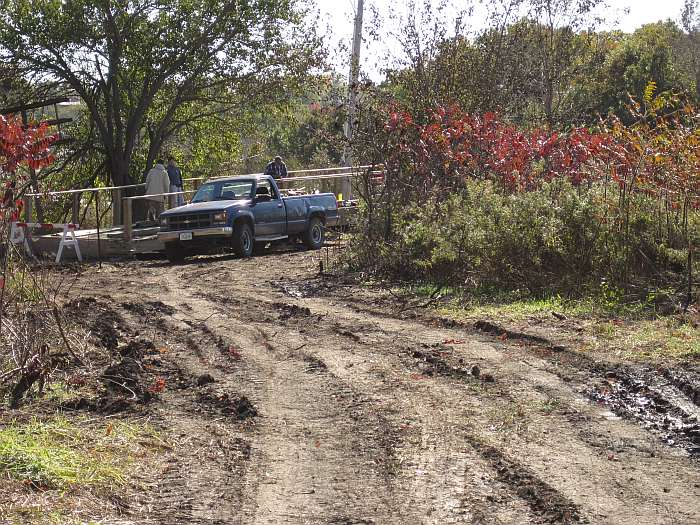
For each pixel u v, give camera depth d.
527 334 10.33
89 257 23.23
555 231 12.70
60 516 5.32
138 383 8.85
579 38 29.03
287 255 21.47
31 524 5.15
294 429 7.29
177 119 36.06
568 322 10.90
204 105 36.12
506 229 13.39
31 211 24.31
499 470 6.14
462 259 14.14
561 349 9.56
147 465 6.47
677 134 12.95
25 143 9.20
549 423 7.20
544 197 13.59
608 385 8.20
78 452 6.55
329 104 24.34
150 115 35.94
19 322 9.27
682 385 7.98
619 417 7.34
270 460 6.54
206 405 8.09
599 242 12.66
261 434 7.19
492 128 17.41
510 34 25.33
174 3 32.03
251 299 14.45
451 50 24.16
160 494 5.90
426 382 8.60
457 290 13.79
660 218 12.43
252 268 18.84
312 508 5.57
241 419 7.63
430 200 15.85
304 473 6.23
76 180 35.62
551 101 27.05
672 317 10.62
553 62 27.48
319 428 7.29
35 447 6.37
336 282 15.95
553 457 6.37
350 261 17.22
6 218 9.45
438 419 7.39
